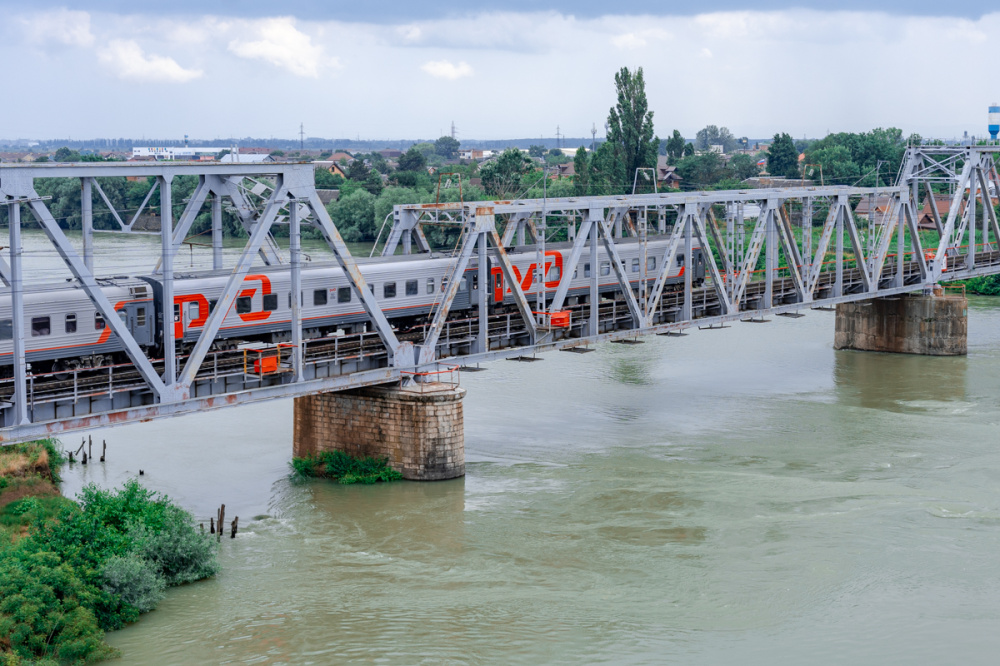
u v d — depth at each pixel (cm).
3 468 5644
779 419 7481
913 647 4100
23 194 4362
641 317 7156
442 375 8506
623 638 4156
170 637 4100
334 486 5888
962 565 4828
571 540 5138
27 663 3691
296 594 4509
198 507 5547
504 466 6300
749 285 8856
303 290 5800
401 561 4875
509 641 4119
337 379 5619
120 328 4684
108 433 7038
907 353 9956
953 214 10144
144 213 16512
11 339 4809
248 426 7206
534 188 16688
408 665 3928
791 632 4216
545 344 6600
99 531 4475
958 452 6638
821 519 5412
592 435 7044
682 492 5841
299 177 5281
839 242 9081
